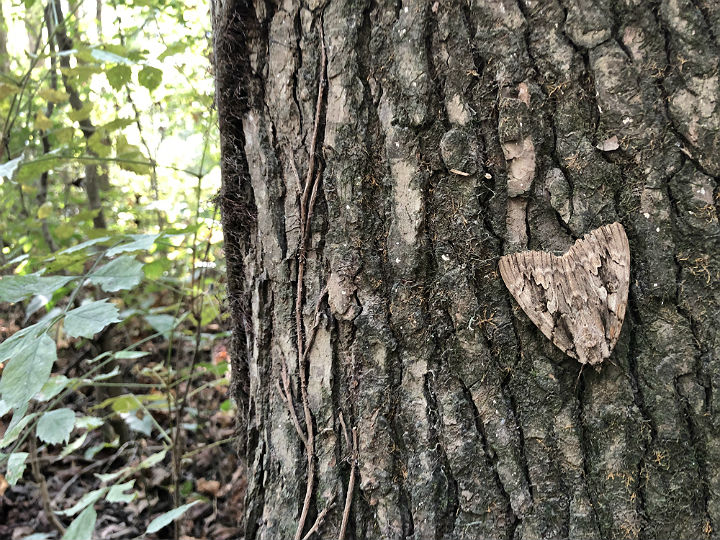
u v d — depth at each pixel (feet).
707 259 0.61
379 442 0.71
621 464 0.64
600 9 0.61
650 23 0.61
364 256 0.70
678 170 0.61
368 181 0.69
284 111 0.74
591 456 0.65
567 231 0.64
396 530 0.70
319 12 0.70
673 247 0.62
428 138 0.66
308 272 0.74
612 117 0.62
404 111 0.67
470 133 0.65
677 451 0.63
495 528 0.67
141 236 0.95
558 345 0.64
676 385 0.63
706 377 0.62
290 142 0.74
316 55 0.71
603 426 0.64
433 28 0.65
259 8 0.74
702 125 0.60
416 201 0.67
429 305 0.68
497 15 0.63
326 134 0.71
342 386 0.73
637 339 0.64
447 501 0.68
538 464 0.66
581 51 0.62
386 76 0.67
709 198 0.61
